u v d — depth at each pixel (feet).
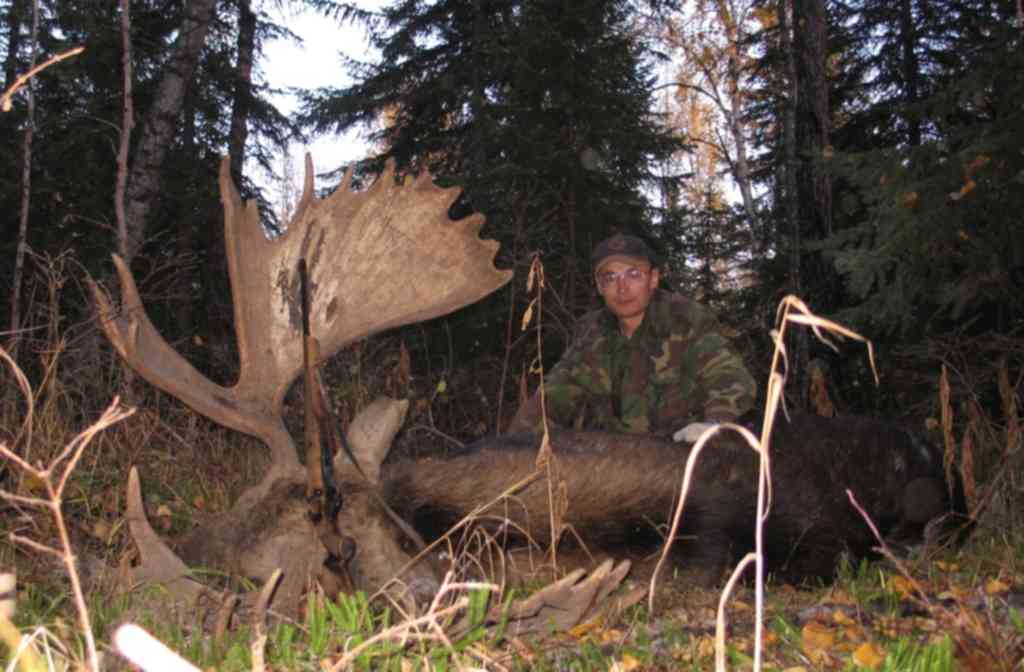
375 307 13.64
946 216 19.02
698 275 57.67
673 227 44.45
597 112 35.63
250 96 55.93
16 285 26.11
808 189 35.27
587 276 32.86
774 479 12.82
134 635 5.42
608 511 12.47
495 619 10.09
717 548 12.66
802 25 37.14
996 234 19.20
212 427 22.00
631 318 16.16
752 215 67.92
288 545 11.32
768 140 75.36
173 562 10.90
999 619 10.64
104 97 43.37
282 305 13.28
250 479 18.02
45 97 44.01
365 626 10.09
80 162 40.88
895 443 13.56
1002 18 20.93
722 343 15.62
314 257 13.67
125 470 16.37
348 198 14.11
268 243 13.67
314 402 11.21
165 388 12.33
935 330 23.12
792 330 33.55
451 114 52.24
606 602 10.86
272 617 10.67
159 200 43.19
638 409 15.89
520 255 31.48
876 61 62.44
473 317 31.40
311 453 11.13
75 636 9.55
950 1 58.29
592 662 9.41
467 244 14.12
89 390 20.35
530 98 36.60
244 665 8.96
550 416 16.33
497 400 28.17
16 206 38.19
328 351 13.29
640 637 10.14
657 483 12.53
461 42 52.24
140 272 38.29
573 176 34.45
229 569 11.32
